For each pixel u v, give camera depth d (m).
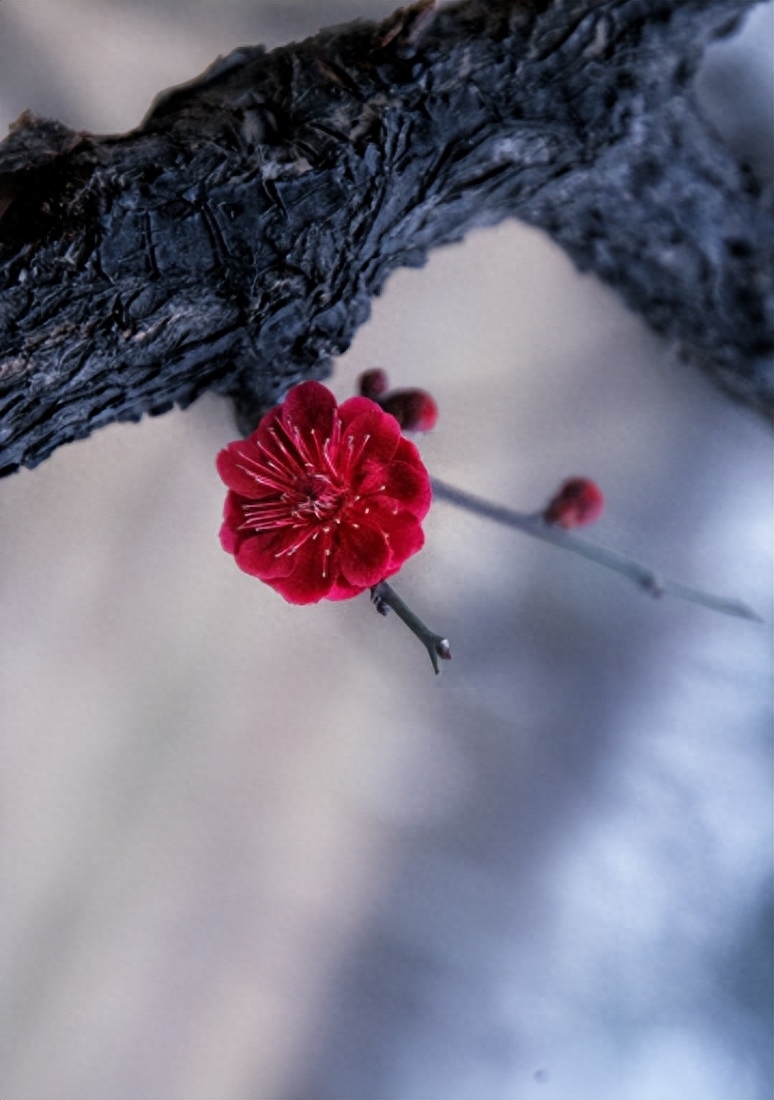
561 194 0.38
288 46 0.37
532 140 0.37
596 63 0.36
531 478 0.44
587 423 0.43
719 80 0.39
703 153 0.37
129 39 0.41
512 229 0.42
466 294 0.43
